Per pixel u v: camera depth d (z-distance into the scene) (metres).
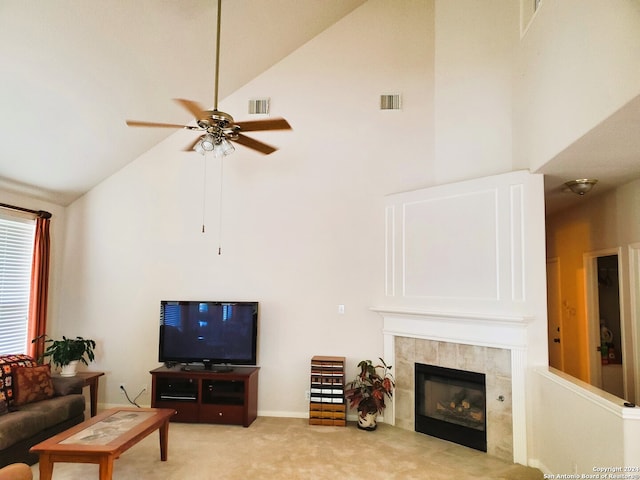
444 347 4.32
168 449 3.98
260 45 4.76
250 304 4.98
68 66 3.67
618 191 4.28
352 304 5.02
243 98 5.29
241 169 5.32
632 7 2.23
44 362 5.09
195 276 5.29
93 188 5.48
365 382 4.80
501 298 3.87
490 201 4.01
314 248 5.13
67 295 5.40
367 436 4.37
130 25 3.60
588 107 2.71
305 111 5.24
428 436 4.37
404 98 5.05
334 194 5.14
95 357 5.32
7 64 3.41
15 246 4.84
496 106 4.34
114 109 4.39
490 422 3.94
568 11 3.00
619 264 4.25
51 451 2.82
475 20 4.59
